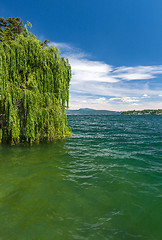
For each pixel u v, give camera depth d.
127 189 5.10
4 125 10.67
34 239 2.97
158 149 10.91
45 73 11.32
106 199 4.50
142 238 3.10
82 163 7.64
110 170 6.79
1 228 3.22
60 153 9.27
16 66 10.20
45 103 11.09
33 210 3.87
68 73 13.52
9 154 8.63
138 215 3.83
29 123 10.23
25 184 5.22
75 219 3.61
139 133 19.34
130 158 8.65
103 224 3.48
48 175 6.02
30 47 10.73
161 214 3.88
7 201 4.21
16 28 20.08
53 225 3.38
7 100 9.53
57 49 12.42
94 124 33.75
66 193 4.76
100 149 10.71
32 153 8.98
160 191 5.02
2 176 5.76
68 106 13.53
